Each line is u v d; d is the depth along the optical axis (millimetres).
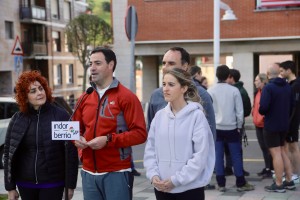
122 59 20516
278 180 7156
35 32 38469
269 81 6992
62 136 4102
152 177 3957
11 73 34062
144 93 21266
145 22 19250
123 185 4176
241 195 7051
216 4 14820
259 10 18406
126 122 4191
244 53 18875
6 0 33750
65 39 42906
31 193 4430
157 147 4020
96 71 4191
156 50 19469
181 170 3859
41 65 39594
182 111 3928
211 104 5016
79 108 4352
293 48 18391
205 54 19578
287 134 7512
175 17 18922
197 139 3852
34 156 4332
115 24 20562
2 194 7297
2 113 10852
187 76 3986
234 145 7246
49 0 39812
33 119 4371
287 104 6949
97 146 4020
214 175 8617
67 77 43312
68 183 4324
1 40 32844
